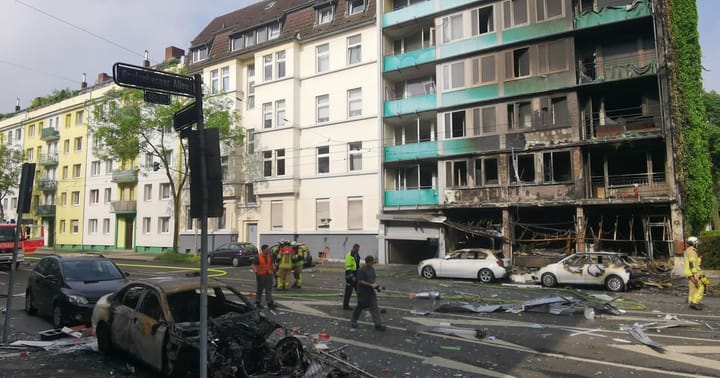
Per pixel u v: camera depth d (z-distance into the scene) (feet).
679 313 37.96
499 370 22.03
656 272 64.64
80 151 161.79
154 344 20.84
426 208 87.35
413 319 34.73
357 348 26.23
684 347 26.20
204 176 16.16
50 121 176.65
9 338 29.86
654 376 21.01
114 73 16.28
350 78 100.73
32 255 122.83
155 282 23.84
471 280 64.34
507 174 79.82
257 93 112.37
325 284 58.29
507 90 81.56
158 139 131.23
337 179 99.86
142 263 94.12
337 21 104.27
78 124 163.84
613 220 75.46
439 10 89.92
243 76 117.91
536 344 27.02
